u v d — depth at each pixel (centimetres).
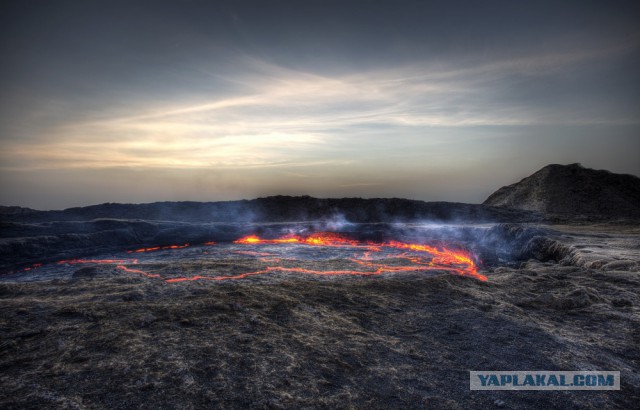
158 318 540
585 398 378
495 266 1429
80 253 1822
